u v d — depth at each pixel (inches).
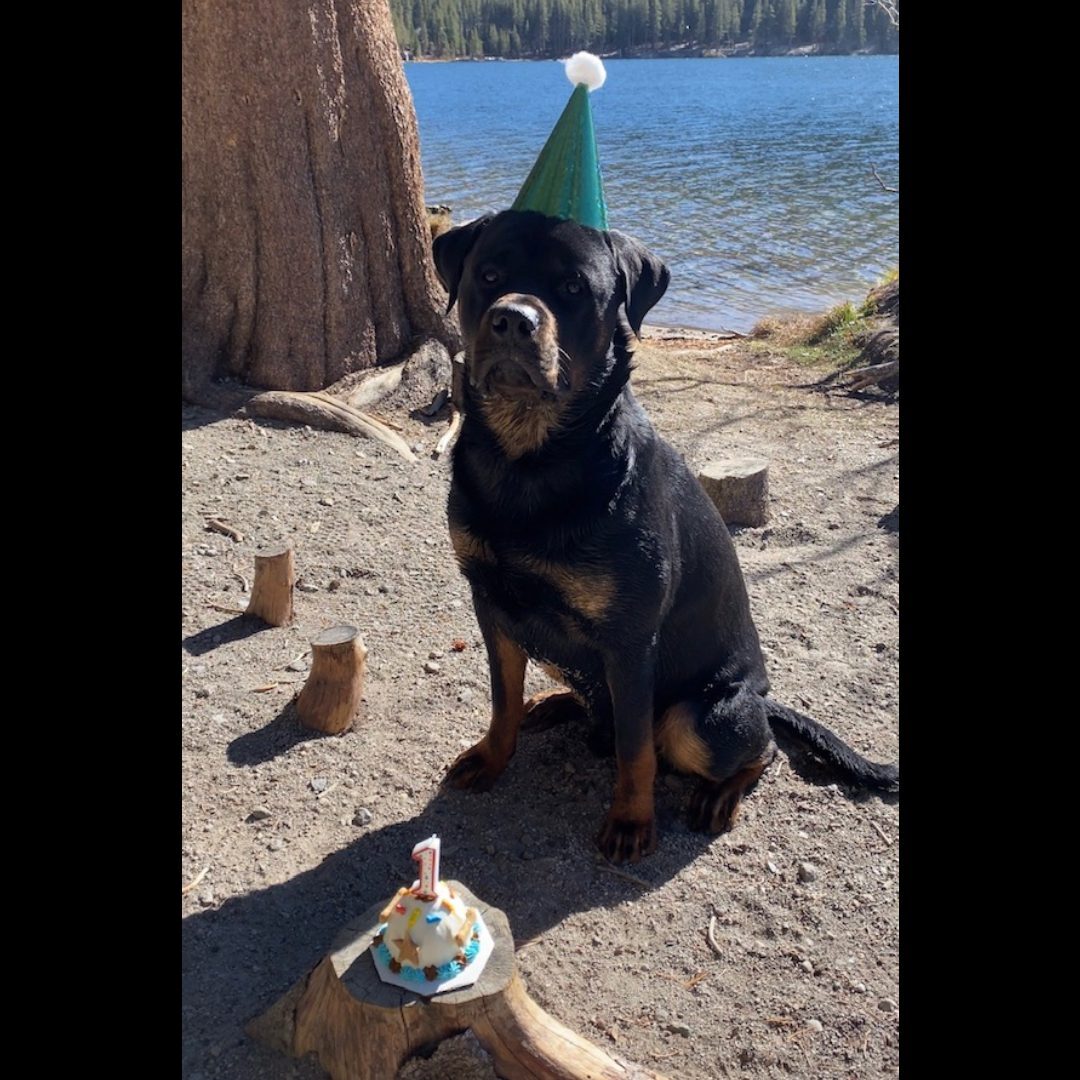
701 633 60.4
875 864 58.2
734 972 51.4
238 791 62.6
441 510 99.5
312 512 96.5
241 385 116.8
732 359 159.3
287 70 110.8
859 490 108.2
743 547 97.0
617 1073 41.3
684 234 279.7
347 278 118.0
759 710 61.9
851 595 88.5
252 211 114.1
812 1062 46.9
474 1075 40.1
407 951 40.2
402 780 64.2
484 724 69.9
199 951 51.0
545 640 56.7
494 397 52.4
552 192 52.5
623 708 56.0
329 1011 41.4
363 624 81.1
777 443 121.5
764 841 60.1
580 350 52.1
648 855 58.4
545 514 52.5
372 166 118.7
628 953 52.2
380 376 119.8
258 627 79.4
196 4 109.0
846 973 51.3
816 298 215.0
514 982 40.6
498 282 52.7
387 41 119.2
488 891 55.7
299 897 54.9
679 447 119.2
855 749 68.8
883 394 137.8
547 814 61.7
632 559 52.9
